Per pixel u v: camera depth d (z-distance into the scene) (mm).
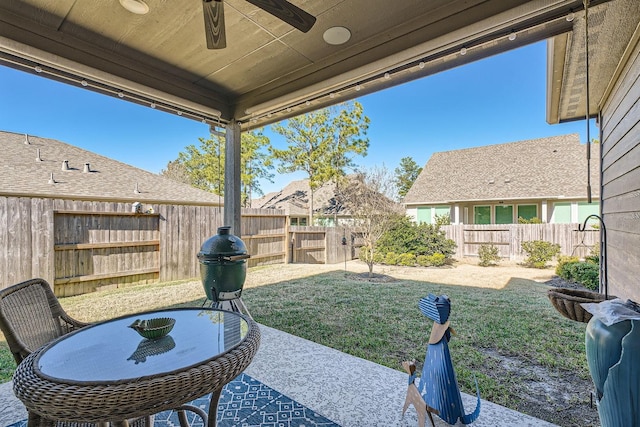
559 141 12641
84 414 987
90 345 1371
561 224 8992
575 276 6027
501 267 8516
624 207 2812
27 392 1042
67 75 2779
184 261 6453
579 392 2211
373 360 2754
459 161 14023
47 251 4762
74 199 7535
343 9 2299
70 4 2232
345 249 10047
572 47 2400
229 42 2738
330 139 13023
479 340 3164
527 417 1865
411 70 2713
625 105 2703
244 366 1304
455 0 2225
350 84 2994
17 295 1550
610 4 1849
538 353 2867
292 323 3787
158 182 10578
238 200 4070
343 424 1825
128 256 5715
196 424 1855
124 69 3010
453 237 10406
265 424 1835
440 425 1739
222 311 1883
